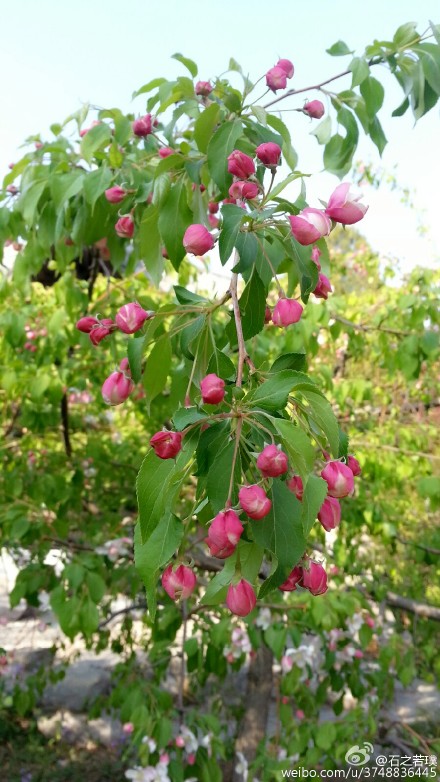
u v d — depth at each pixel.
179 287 1.21
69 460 3.93
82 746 5.77
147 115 1.92
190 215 1.63
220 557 0.90
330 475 0.98
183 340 1.22
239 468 0.94
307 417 1.04
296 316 1.18
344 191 1.15
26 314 3.30
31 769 5.36
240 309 1.24
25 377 3.31
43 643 5.91
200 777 2.85
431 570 4.96
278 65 1.64
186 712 2.88
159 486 0.93
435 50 1.59
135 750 5.24
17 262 2.26
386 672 3.46
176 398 1.49
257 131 1.53
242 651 3.26
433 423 4.93
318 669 3.49
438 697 6.19
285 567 0.91
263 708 4.20
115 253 2.24
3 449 3.79
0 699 4.27
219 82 1.67
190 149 1.75
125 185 1.91
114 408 4.34
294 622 3.05
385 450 4.12
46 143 2.29
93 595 2.50
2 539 3.25
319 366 3.67
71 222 2.13
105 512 3.99
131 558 3.39
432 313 3.54
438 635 4.75
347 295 4.62
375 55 1.62
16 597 2.88
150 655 3.09
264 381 1.01
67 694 6.29
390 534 3.83
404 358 3.55
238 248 1.13
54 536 3.12
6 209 2.22
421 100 1.61
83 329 1.33
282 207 1.16
